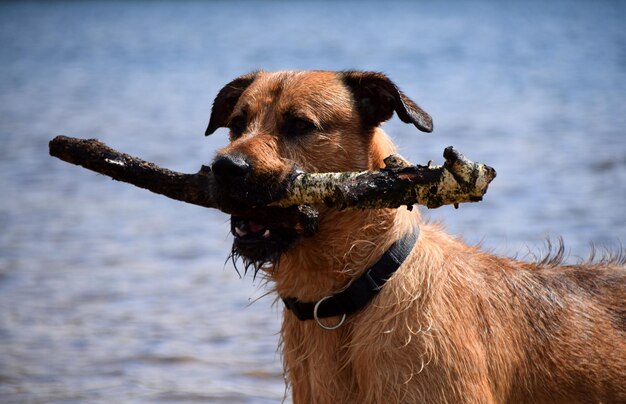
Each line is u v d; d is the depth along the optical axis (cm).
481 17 9388
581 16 9069
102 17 10694
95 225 1630
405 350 644
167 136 2667
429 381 640
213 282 1288
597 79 3847
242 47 6034
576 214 1559
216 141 2552
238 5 13875
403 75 4253
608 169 1967
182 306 1186
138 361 1010
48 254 1438
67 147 673
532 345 701
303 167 675
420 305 654
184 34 7594
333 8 12456
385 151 718
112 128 2869
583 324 717
